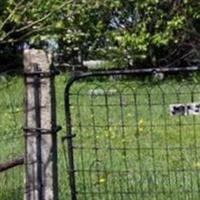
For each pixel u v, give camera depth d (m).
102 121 13.83
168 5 21.56
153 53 22.44
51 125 6.81
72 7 12.77
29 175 6.88
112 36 22.09
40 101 6.79
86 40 22.44
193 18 21.73
